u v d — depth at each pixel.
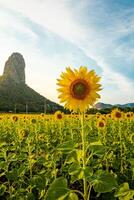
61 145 4.36
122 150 9.92
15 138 13.76
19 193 6.78
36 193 7.36
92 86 4.72
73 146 4.33
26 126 18.12
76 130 14.70
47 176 6.61
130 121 17.91
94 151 4.30
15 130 17.59
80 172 4.04
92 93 4.71
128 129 15.24
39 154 10.72
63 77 4.77
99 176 4.02
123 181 7.41
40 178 6.50
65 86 4.77
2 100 174.25
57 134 15.37
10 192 6.93
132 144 9.95
